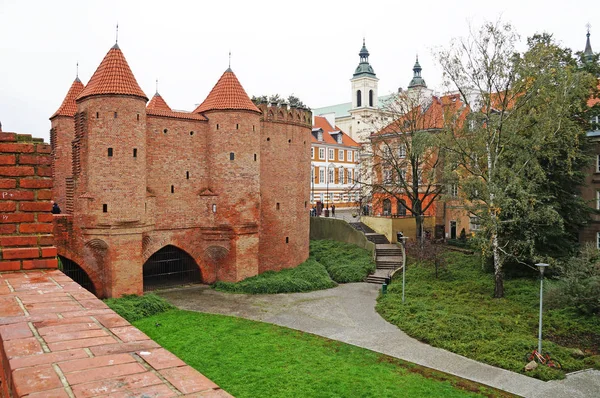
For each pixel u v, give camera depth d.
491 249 34.84
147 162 36.69
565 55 37.97
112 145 33.12
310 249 52.69
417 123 48.72
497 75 31.61
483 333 25.27
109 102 33.06
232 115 39.19
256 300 35.25
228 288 38.41
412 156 45.69
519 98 32.09
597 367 21.45
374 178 51.44
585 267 27.89
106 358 3.78
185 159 38.69
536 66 30.83
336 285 40.72
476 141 32.69
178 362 3.75
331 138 84.81
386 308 31.84
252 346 24.31
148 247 36.94
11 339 4.18
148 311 30.59
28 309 5.16
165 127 37.59
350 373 20.70
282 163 45.06
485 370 21.45
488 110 32.34
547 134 30.34
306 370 21.03
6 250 7.04
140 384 3.31
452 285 36.12
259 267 43.62
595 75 37.91
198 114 40.44
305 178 48.03
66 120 41.50
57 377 3.39
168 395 3.14
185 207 38.78
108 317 4.94
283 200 45.22
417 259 42.62
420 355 23.47
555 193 35.59
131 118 33.75
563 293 27.64
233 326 28.05
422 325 27.30
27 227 7.26
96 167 33.00
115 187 33.22
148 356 3.86
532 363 21.34
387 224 52.47
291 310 32.38
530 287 33.69
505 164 33.91
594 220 41.31
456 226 53.88
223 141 39.28
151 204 36.44
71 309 5.20
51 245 7.41
